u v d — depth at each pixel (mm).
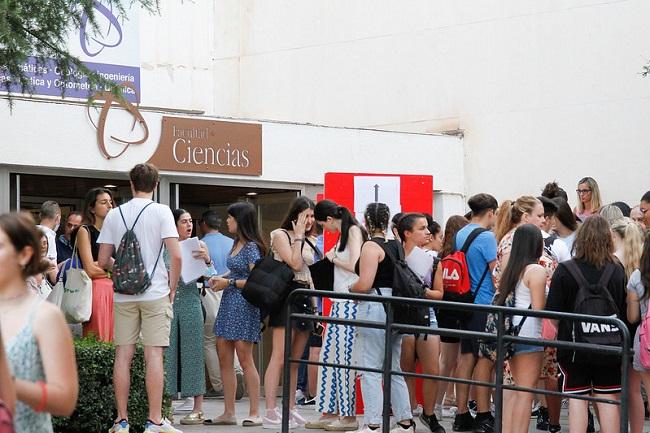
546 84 20188
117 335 10508
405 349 11883
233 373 12414
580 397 9109
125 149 16484
